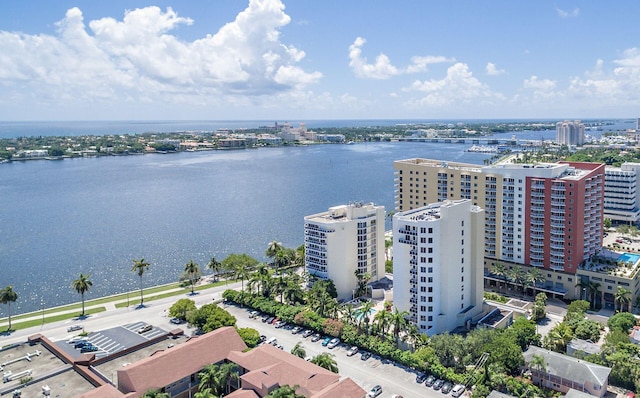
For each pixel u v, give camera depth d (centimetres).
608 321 17412
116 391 11744
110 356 13988
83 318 19500
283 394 11044
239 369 13550
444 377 13988
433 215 17738
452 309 17362
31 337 15175
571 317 17525
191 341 14062
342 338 16400
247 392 12038
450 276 17050
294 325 18112
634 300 19638
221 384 12812
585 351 14862
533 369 13900
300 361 13312
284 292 19625
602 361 14150
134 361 13875
